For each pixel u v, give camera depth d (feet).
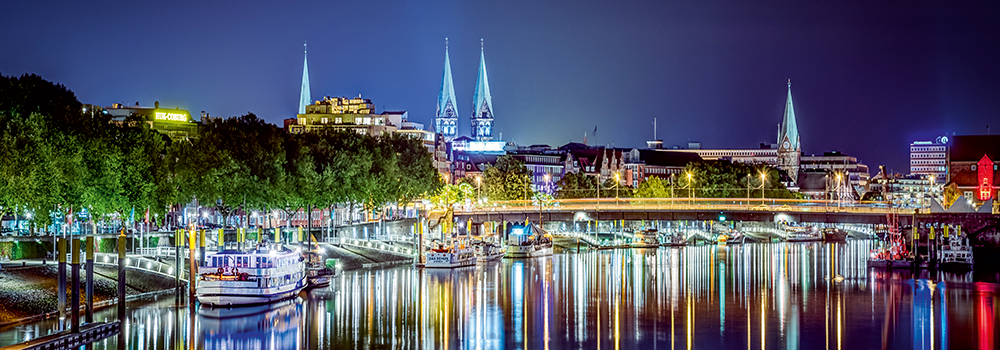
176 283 439.63
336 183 644.69
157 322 399.03
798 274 631.56
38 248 475.31
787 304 483.92
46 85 483.92
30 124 415.23
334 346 376.68
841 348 380.78
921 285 558.56
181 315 411.95
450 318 436.76
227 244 554.46
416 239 653.71
